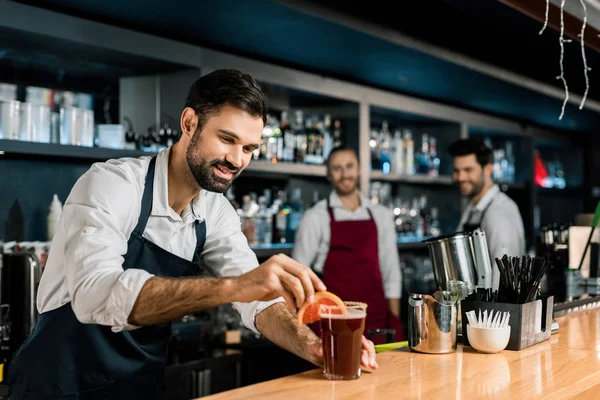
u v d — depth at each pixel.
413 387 1.44
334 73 4.34
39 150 2.78
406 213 5.17
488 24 3.95
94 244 1.56
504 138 6.27
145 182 1.82
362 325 1.50
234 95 1.62
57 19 2.79
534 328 1.93
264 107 1.68
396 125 5.34
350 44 3.63
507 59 4.53
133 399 1.89
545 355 1.80
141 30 3.33
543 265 1.89
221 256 2.01
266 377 3.78
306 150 4.22
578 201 7.16
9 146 2.67
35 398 1.81
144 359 1.89
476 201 3.80
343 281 3.79
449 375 1.55
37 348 1.80
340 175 3.85
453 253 2.30
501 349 1.80
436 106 5.00
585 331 2.18
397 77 4.45
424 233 5.32
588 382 1.53
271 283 1.38
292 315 1.74
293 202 4.35
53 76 3.30
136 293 1.44
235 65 3.52
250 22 3.23
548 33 3.71
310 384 1.45
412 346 1.83
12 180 3.11
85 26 2.88
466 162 3.71
